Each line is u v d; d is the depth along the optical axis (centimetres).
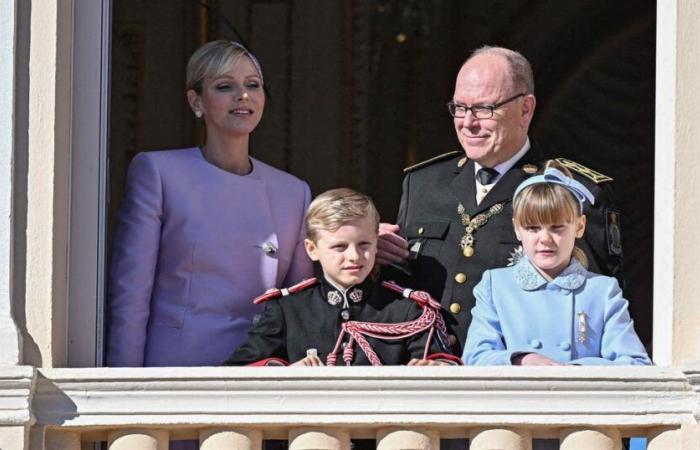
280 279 2025
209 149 2031
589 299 1880
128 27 3031
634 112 3331
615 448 1738
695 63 1777
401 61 3403
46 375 1730
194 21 3084
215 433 1739
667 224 1777
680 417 1725
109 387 1734
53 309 1758
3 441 1702
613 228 1956
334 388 1731
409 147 3388
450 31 3438
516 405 1727
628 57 3347
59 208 1775
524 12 3416
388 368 1731
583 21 3366
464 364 1888
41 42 1767
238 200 2005
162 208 1969
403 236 2052
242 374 1733
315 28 3347
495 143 2023
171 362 1945
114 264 1936
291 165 3359
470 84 2030
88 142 1802
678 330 1756
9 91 1759
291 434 1745
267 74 3338
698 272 1761
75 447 1745
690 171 1769
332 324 1902
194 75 2039
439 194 2058
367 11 3381
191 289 1962
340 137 3366
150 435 1744
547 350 1862
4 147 1758
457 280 1989
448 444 1841
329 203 1909
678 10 1778
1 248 1750
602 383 1730
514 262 1975
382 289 1931
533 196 1878
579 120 3347
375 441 1923
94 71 1803
